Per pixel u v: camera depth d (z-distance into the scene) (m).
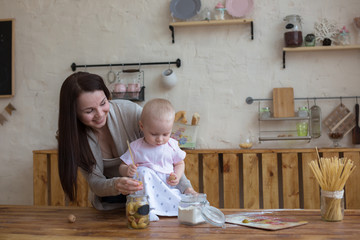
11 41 3.52
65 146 1.52
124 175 1.62
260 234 1.21
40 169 3.16
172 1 3.26
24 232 1.29
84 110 1.49
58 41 3.48
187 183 1.66
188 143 3.08
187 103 3.30
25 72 3.52
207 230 1.28
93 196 1.67
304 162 2.90
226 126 3.25
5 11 3.54
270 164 2.91
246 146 3.05
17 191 3.49
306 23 3.19
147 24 3.37
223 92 3.27
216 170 2.96
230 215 1.53
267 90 3.21
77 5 3.47
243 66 3.25
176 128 3.11
